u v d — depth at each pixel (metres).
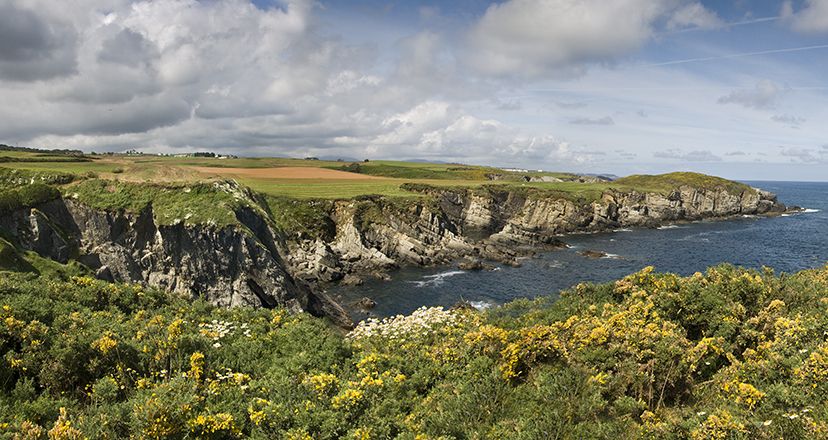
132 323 15.41
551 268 66.19
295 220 69.75
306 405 10.65
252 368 13.61
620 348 12.38
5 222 38.59
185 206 45.75
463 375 13.08
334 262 62.88
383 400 11.69
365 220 72.62
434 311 19.70
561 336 14.10
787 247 81.12
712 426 8.48
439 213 80.19
